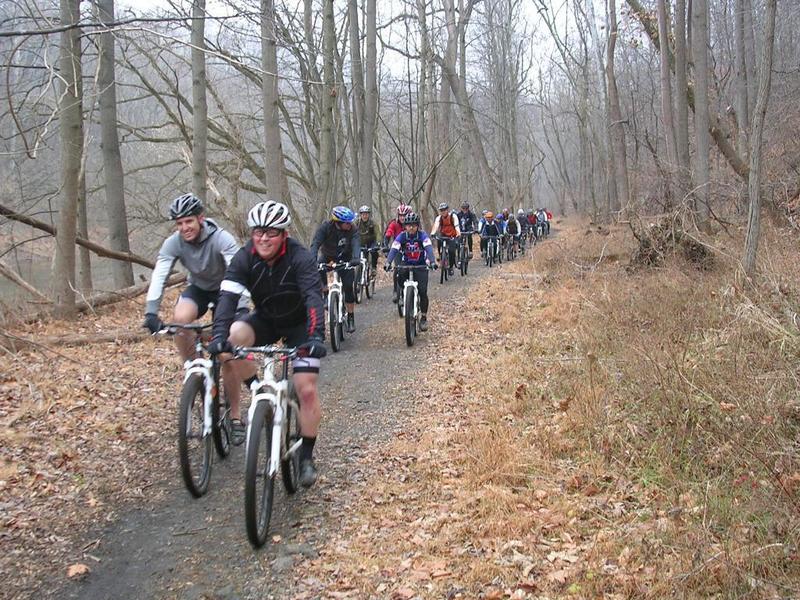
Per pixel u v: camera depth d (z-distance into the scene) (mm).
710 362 6137
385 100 30406
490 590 3553
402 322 11008
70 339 8922
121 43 14148
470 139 35125
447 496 4742
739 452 4723
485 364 8070
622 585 3520
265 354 4355
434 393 7180
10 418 6070
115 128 14312
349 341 9844
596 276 12086
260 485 4961
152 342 9250
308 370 4500
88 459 5406
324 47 16047
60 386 7082
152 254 23391
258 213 4230
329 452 5648
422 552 3979
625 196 26266
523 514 4340
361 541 4160
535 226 29594
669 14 20344
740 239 11680
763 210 13359
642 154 27922
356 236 9719
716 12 28766
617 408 5957
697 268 10844
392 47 26688
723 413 5289
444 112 30859
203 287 5379
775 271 8180
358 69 20891
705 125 13789
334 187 19734
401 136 37062
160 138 21734
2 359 7969
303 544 4133
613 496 4617
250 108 26672
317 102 21219
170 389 7273
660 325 7789
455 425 6148
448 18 29234
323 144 16641
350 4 20609
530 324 9891
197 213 5035
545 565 3764
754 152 8398
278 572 3840
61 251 10555
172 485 5000
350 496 4793
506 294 12797
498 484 4859
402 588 3605
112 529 4355
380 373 8031
